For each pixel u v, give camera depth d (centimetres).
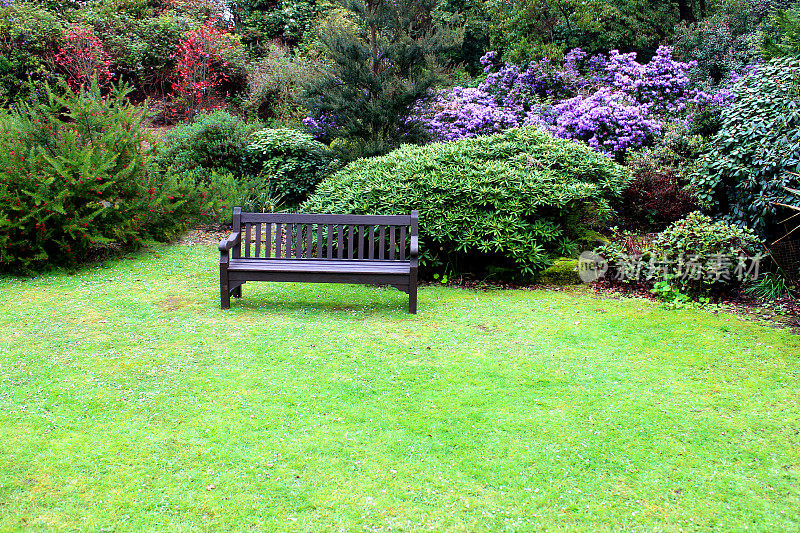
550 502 274
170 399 365
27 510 259
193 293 611
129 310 546
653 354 456
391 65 1118
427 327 516
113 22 1554
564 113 1066
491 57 1555
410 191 680
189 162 1071
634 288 644
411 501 273
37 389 373
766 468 303
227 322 516
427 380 402
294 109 1451
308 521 258
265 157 1107
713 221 707
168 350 446
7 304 556
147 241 791
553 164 732
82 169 664
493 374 414
